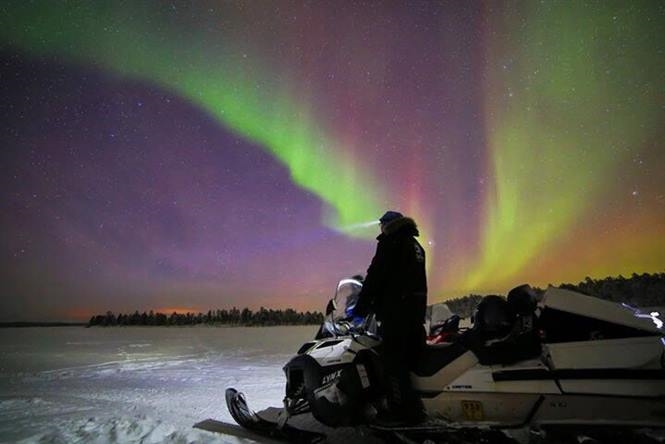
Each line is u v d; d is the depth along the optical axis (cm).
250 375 676
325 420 304
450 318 338
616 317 234
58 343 1395
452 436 261
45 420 406
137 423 345
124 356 977
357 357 302
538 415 237
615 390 220
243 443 315
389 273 296
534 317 260
